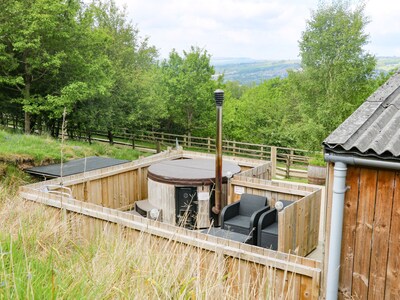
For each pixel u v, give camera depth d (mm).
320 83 15203
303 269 3689
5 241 2615
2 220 3502
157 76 20562
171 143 20328
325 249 3674
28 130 14312
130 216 4879
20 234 2814
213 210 7062
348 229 3564
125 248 3041
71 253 3074
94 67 14586
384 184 3334
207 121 21641
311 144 14836
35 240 2939
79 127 17547
